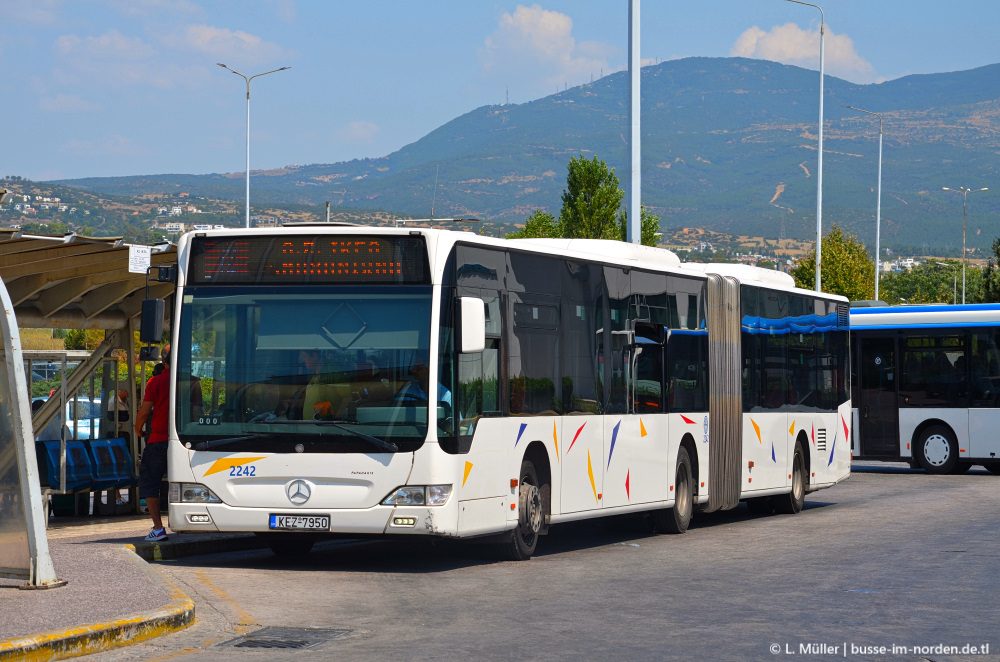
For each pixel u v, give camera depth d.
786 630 9.74
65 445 19.05
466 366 13.08
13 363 10.44
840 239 79.12
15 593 10.30
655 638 9.38
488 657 8.62
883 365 31.80
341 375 12.84
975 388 30.91
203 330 13.17
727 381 19.81
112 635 8.88
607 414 16.11
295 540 14.62
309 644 9.10
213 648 8.93
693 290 18.94
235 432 12.95
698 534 18.09
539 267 14.70
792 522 19.91
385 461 12.63
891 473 32.50
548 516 14.77
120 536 15.75
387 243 12.91
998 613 10.59
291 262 13.05
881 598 11.41
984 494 24.80
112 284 20.64
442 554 14.84
